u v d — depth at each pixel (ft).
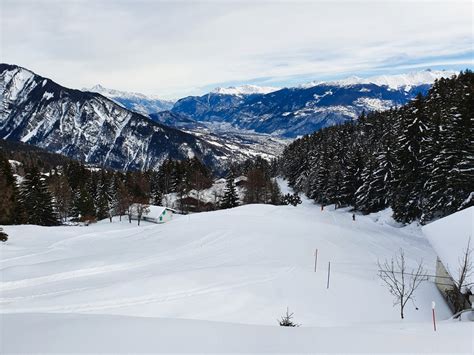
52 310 47.65
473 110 108.37
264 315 49.62
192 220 141.90
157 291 55.42
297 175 307.17
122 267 79.00
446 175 113.91
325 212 173.06
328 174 228.22
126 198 229.86
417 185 134.31
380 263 85.71
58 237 138.00
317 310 53.21
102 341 22.36
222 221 134.00
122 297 52.70
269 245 97.50
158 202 275.59
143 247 104.99
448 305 59.06
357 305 56.59
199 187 285.43
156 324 26.27
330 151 260.83
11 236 134.92
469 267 52.13
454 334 25.44
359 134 309.22
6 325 26.05
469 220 66.33
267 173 388.98
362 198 174.19
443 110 136.15
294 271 70.54
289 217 147.54
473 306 48.96
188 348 21.40
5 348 21.20
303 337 24.16
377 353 21.11
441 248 63.36
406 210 137.80
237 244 99.96
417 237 122.11
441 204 117.19
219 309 50.42
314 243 100.27
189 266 77.66
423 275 73.61
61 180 255.91
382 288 64.54
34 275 70.28
